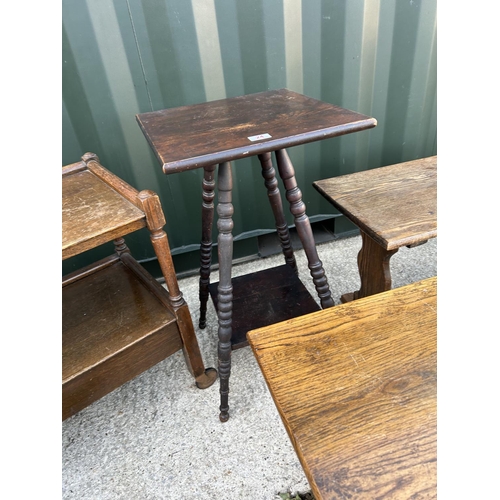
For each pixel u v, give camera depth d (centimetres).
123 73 135
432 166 141
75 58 128
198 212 171
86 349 106
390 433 52
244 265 194
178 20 131
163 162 76
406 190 127
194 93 145
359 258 140
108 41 128
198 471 110
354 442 51
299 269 188
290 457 112
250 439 117
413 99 174
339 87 162
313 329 70
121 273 138
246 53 143
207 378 133
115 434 122
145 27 129
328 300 117
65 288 132
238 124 93
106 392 108
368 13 148
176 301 112
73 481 111
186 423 123
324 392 59
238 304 139
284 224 142
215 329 158
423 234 106
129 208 95
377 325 69
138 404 130
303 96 114
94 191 104
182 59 138
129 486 108
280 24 141
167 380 138
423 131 187
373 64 160
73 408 102
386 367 62
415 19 154
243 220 181
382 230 108
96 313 119
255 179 171
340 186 134
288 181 105
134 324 113
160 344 115
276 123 91
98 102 137
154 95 142
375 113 173
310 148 174
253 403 127
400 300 74
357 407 56
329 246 203
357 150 181
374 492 46
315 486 47
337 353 65
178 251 178
